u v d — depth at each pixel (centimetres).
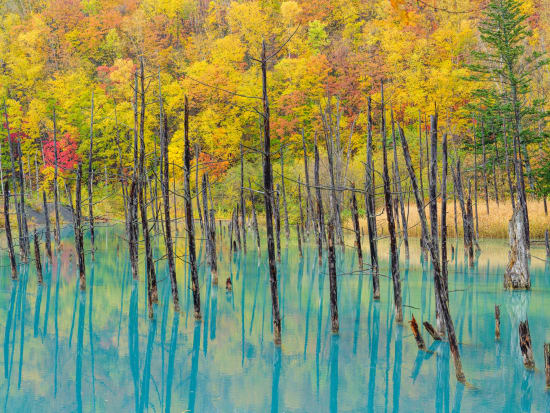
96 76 8688
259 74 7444
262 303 2039
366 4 8938
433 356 1374
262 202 5541
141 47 8644
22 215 2800
